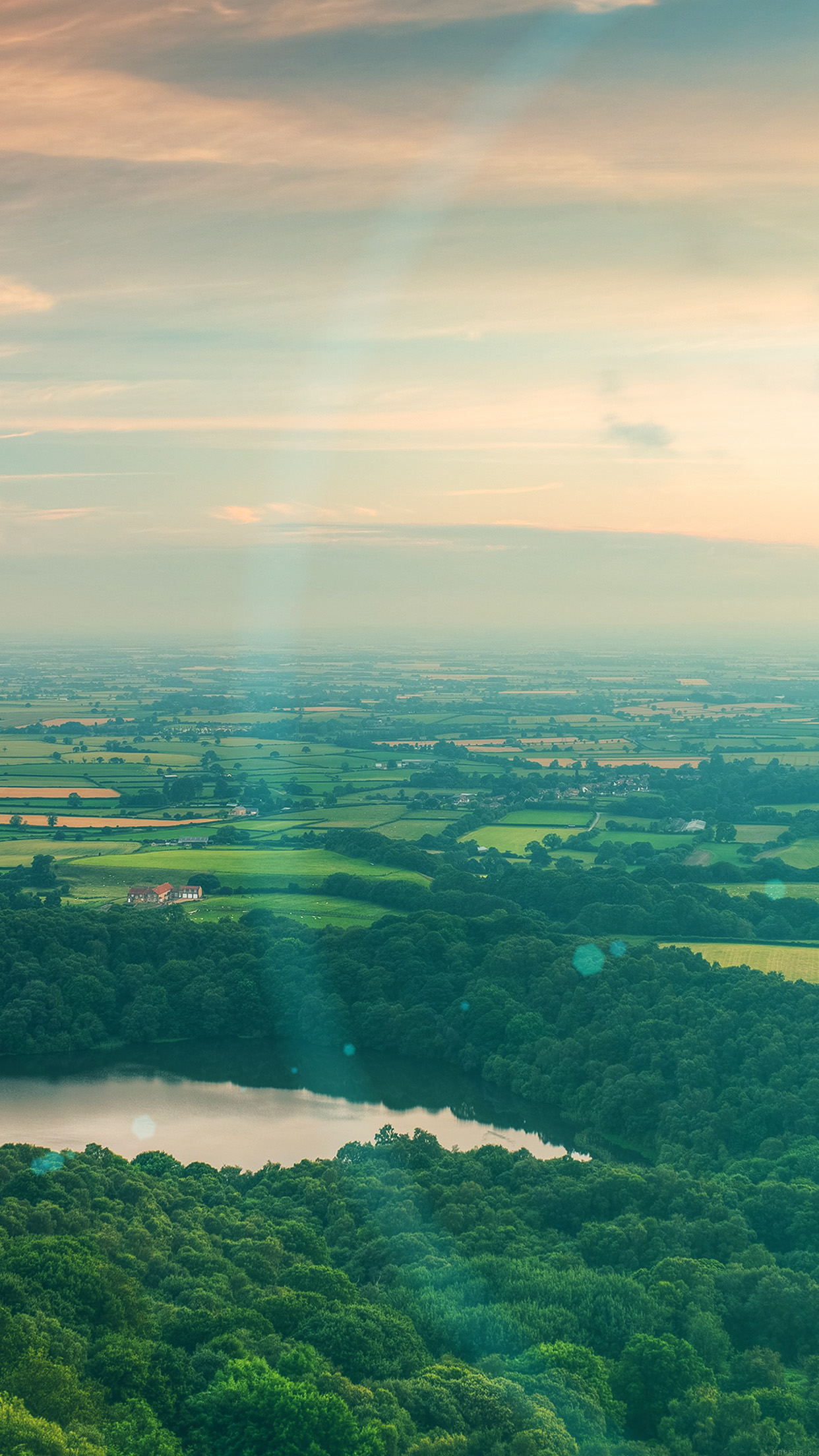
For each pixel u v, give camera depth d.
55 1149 157.12
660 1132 156.62
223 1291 102.31
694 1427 90.75
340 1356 94.25
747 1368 98.88
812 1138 138.50
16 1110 173.62
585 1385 92.12
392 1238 116.75
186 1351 93.00
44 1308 91.44
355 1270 113.06
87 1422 79.56
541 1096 177.00
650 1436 93.94
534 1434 82.38
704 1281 107.62
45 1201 114.31
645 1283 109.00
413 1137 155.88
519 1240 116.94
